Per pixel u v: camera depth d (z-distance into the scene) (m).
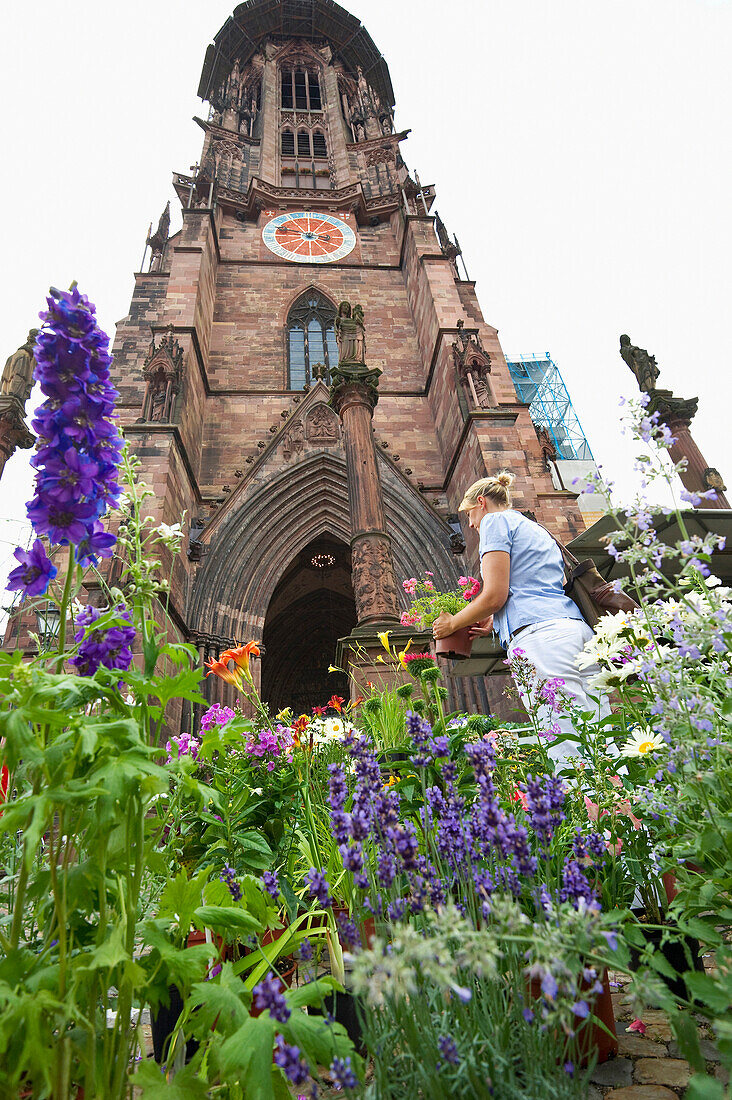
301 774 3.00
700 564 1.68
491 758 1.64
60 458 1.49
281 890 2.34
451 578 16.23
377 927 1.39
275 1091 1.28
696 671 1.84
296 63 35.12
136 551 1.74
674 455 15.15
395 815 1.53
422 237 23.28
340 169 29.00
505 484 4.00
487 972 0.91
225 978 1.38
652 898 2.20
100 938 1.27
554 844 1.92
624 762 2.32
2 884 1.67
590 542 5.84
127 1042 1.31
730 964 1.24
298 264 24.11
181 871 1.54
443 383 18.98
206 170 26.08
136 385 21.08
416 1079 1.14
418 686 4.13
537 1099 1.10
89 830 1.35
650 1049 1.87
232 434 19.06
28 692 1.22
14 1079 1.07
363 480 10.52
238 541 16.47
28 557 1.50
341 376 11.53
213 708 2.97
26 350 15.16
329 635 27.22
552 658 3.05
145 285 23.95
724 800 1.66
